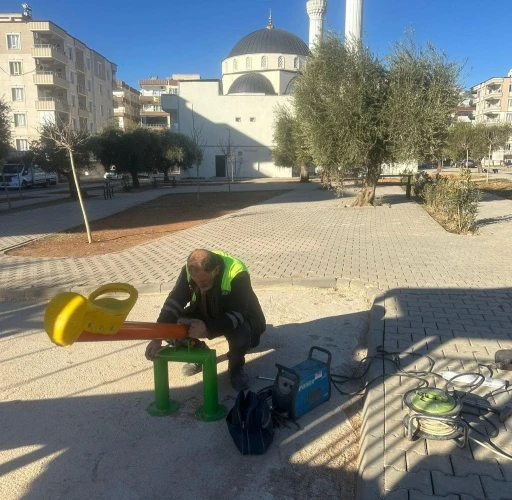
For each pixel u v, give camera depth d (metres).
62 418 3.37
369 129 14.48
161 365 3.33
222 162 56.38
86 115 58.69
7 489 2.64
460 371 3.63
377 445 2.72
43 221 14.96
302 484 2.64
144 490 2.62
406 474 2.46
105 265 7.95
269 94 58.25
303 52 62.28
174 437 3.11
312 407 3.37
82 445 3.04
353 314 5.38
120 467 2.82
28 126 49.28
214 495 2.56
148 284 6.51
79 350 4.55
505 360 3.66
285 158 37.81
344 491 2.58
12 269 7.79
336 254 8.14
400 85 14.33
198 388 3.77
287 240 9.71
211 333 3.29
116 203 21.77
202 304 3.48
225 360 4.26
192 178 54.72
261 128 55.72
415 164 15.13
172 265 7.75
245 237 10.34
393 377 3.56
